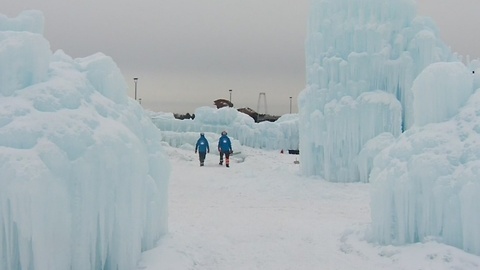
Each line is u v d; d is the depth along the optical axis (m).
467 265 7.12
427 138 8.46
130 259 6.88
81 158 6.19
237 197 14.98
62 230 5.92
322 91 17.80
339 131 17.06
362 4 17.92
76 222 6.14
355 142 17.06
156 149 8.60
